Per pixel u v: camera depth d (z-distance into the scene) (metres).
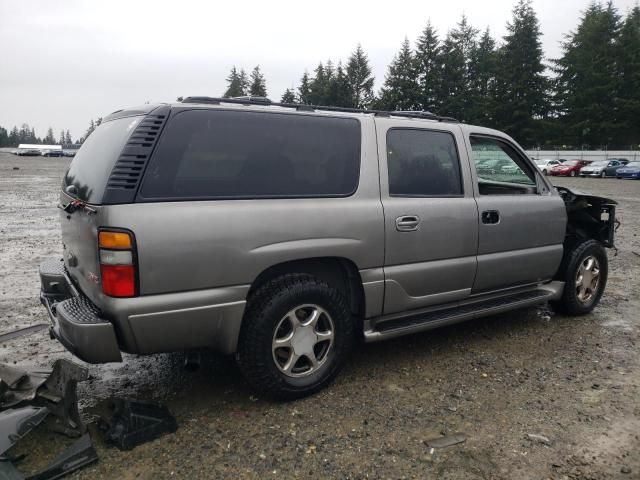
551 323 5.01
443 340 4.52
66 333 2.87
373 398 3.45
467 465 2.75
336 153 3.52
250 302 3.19
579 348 4.37
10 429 2.71
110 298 2.77
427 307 4.03
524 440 2.98
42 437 2.83
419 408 3.33
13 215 12.74
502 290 4.54
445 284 4.02
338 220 3.39
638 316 5.27
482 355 4.20
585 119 58.16
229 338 3.09
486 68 66.25
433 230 3.88
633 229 11.42
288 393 3.31
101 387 3.58
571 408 3.35
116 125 3.26
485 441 2.96
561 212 4.82
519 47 55.50
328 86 73.00
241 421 3.14
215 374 3.79
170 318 2.88
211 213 2.95
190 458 2.76
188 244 2.87
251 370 3.20
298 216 3.24
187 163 2.95
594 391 3.59
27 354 4.11
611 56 57.78
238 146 3.14
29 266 7.20
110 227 2.72
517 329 4.82
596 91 57.03
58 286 3.77
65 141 158.62
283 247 3.18
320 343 3.50
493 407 3.35
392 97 63.06
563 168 38.25
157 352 2.94
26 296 5.71
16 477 2.49
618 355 4.23
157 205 2.82
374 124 3.74
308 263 3.46
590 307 5.24
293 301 3.24
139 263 2.75
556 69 62.12
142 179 2.81
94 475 2.61
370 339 3.66
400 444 2.93
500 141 4.60
